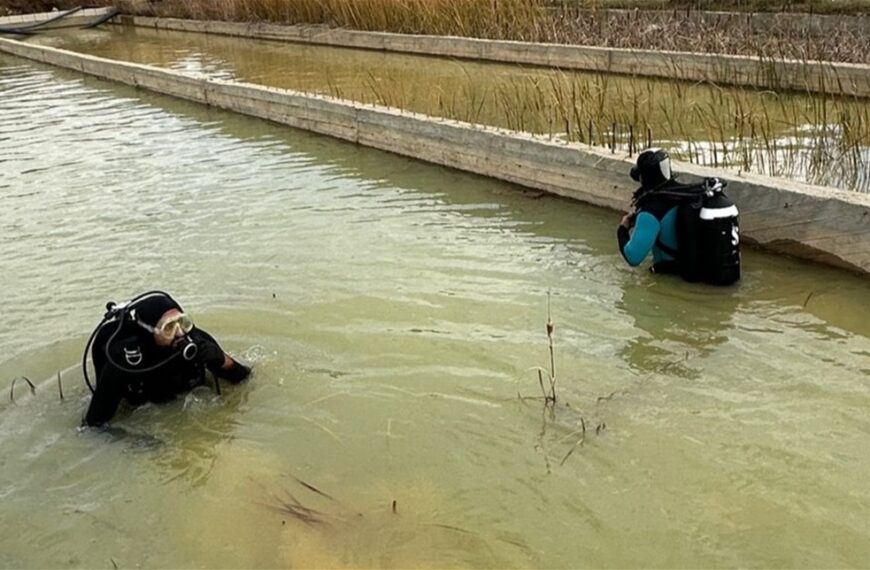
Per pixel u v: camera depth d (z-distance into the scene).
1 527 3.60
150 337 4.20
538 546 3.32
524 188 7.69
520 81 11.84
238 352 4.88
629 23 13.59
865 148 7.51
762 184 5.90
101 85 14.62
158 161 9.32
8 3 27.52
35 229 7.22
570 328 4.99
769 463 3.71
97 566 3.35
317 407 4.35
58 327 5.36
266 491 3.74
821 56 10.35
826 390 4.23
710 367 4.50
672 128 8.76
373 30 16.75
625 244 5.56
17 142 10.61
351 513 3.56
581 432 4.01
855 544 3.23
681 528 3.37
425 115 8.83
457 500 3.61
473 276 5.77
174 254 6.45
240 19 20.78
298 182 8.23
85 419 4.27
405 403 4.34
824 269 5.66
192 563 3.34
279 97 10.59
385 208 7.30
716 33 12.23
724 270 5.35
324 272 5.94
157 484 3.83
